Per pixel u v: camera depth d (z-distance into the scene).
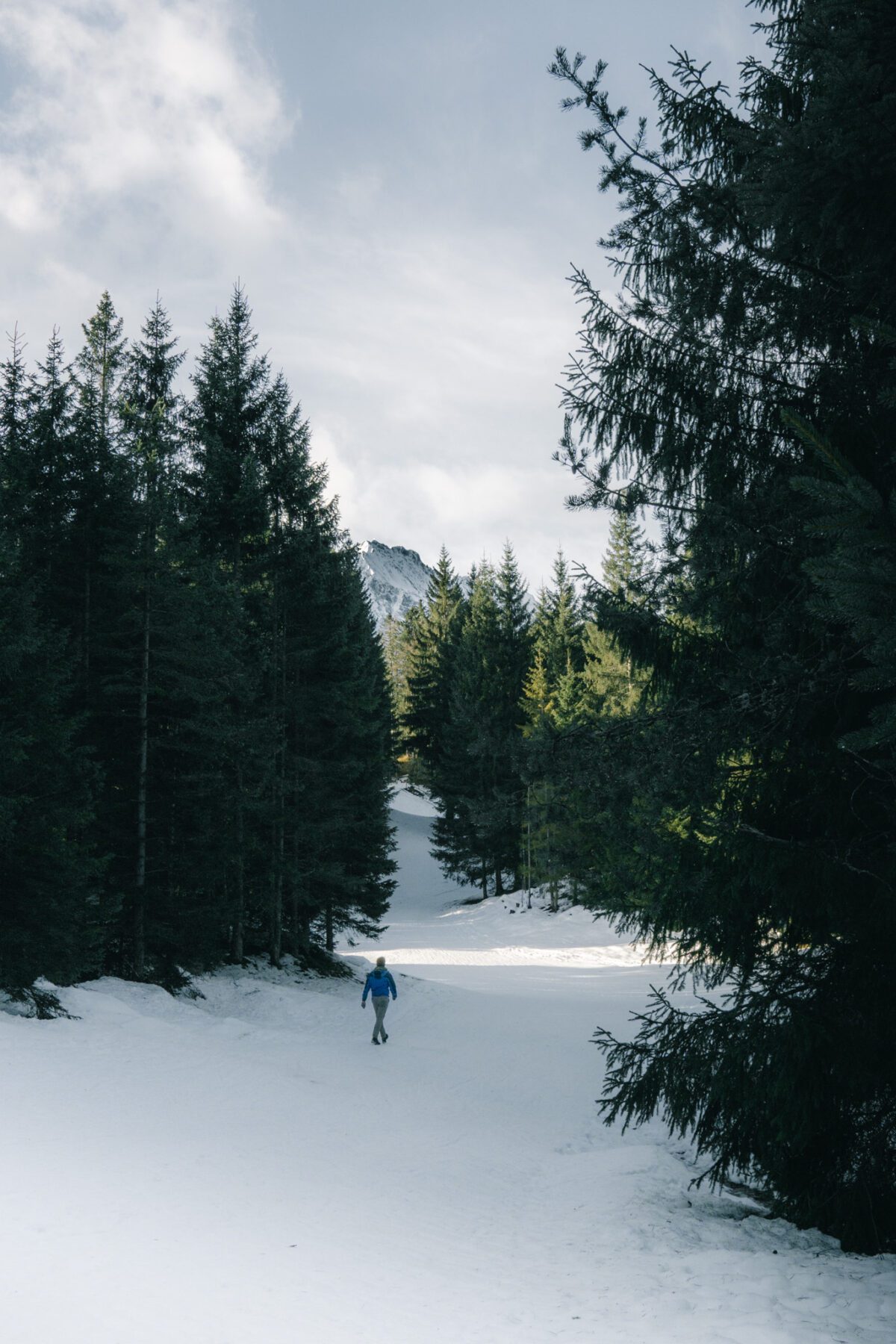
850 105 4.75
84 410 25.48
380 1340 5.23
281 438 29.25
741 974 8.27
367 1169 10.35
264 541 28.22
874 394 7.09
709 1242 7.91
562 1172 11.00
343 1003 24.02
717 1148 8.97
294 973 26.81
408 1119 13.32
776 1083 7.17
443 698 69.56
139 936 21.06
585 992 27.88
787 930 8.21
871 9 5.32
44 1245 6.03
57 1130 9.69
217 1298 5.54
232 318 29.70
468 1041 19.91
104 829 21.36
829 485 3.94
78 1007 17.05
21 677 17.14
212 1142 10.41
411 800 84.12
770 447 8.34
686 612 8.01
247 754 24.59
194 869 22.62
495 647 62.41
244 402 29.55
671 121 8.07
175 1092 12.74
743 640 7.98
